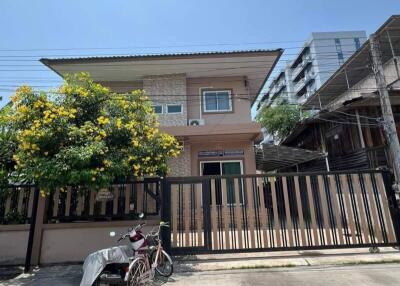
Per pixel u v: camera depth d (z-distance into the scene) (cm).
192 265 598
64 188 665
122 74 1167
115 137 653
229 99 1180
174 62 1089
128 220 673
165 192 668
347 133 1248
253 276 523
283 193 684
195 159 1099
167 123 1135
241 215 709
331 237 679
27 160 572
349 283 466
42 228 654
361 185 679
